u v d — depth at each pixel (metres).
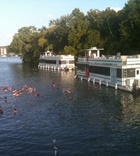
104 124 35.78
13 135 32.69
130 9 100.94
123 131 32.84
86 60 76.88
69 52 127.19
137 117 38.31
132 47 97.31
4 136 32.41
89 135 31.86
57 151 27.20
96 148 28.03
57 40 157.75
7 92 63.88
